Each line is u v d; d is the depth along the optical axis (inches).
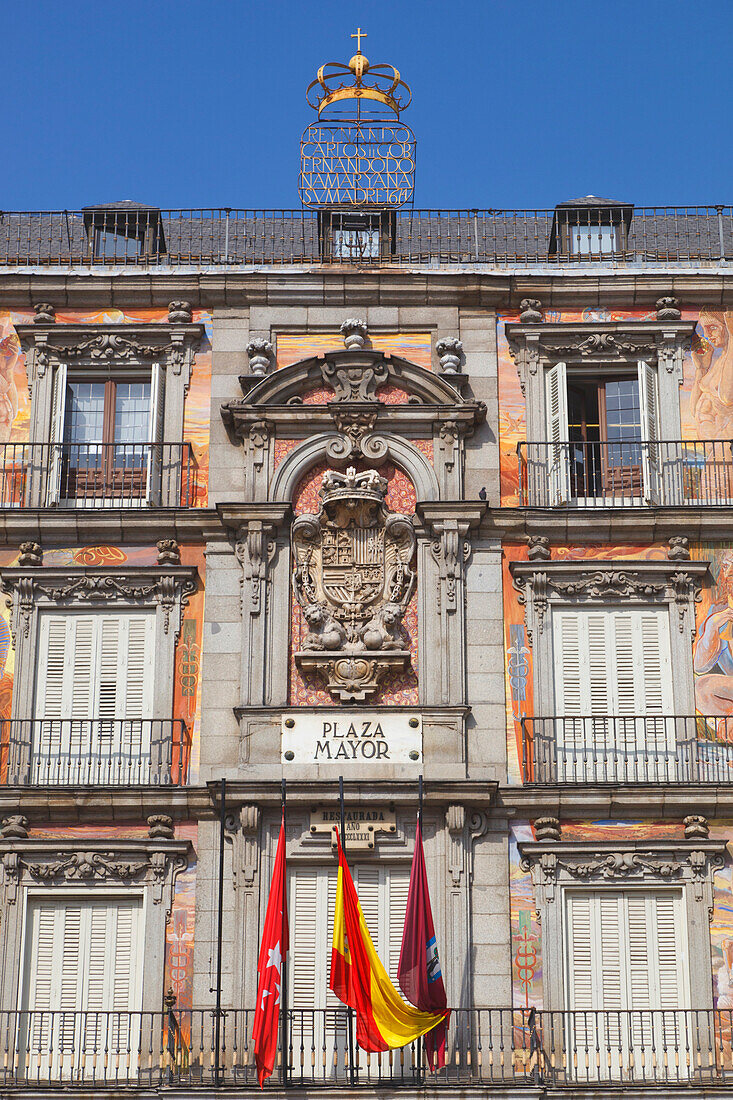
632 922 1128.8
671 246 1391.5
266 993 1055.6
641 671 1189.7
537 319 1270.9
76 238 1389.0
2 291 1280.8
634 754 1168.2
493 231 1375.5
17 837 1141.7
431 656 1184.2
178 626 1195.9
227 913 1127.0
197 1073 1093.1
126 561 1216.2
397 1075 1096.8
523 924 1127.0
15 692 1183.6
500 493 1230.3
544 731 1170.6
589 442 1232.2
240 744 1157.7
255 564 1200.2
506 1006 1108.5
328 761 1152.8
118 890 1133.7
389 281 1270.9
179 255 1318.9
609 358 1267.2
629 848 1134.4
